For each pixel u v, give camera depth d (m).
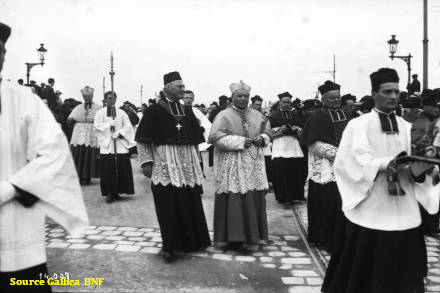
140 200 7.83
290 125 7.63
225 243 5.20
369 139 3.20
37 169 2.16
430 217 5.58
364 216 3.15
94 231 5.66
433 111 5.35
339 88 5.17
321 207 4.98
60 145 2.27
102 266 4.36
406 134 3.25
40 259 2.24
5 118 2.20
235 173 4.93
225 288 3.85
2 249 2.14
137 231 5.67
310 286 3.90
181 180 4.74
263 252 4.91
